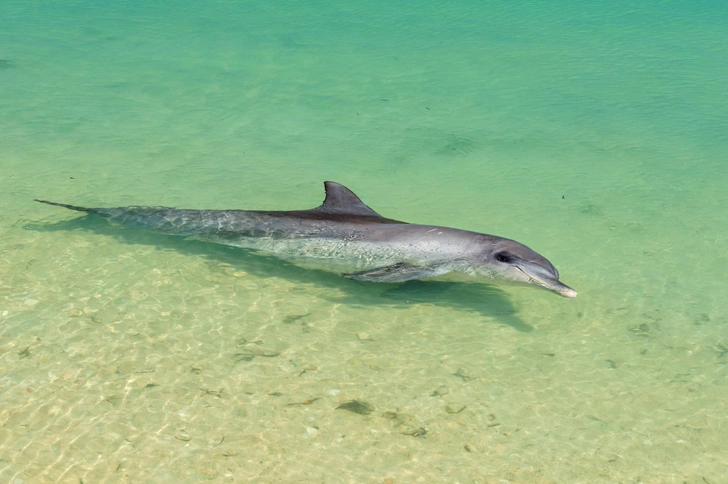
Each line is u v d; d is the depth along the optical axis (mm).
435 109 6324
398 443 3311
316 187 5047
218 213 4461
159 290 4008
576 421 3432
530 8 9945
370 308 3963
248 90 6562
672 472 3254
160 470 3174
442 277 4133
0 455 3189
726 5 10211
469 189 5109
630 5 10180
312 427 3354
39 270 4086
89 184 4930
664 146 5781
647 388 3588
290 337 3764
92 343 3674
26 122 5742
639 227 4703
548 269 3990
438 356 3699
